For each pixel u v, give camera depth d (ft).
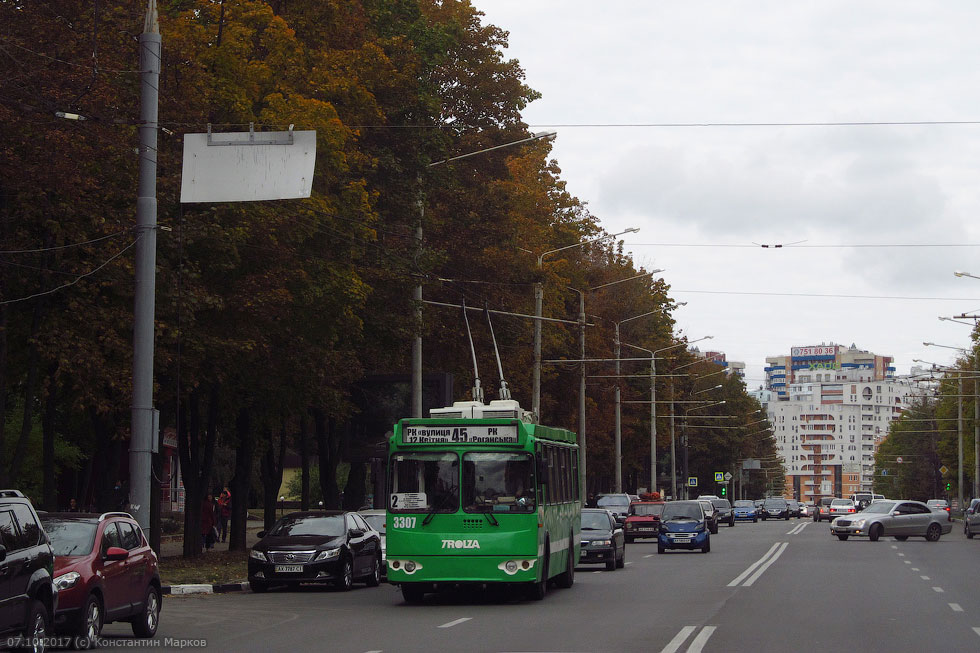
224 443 160.56
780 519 380.99
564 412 221.46
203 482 116.67
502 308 157.48
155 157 72.84
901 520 183.32
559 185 220.84
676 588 87.92
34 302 82.17
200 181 71.77
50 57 75.66
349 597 82.74
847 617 65.57
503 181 168.14
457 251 149.07
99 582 51.60
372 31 131.23
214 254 92.38
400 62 128.67
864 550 150.61
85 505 163.22
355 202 108.17
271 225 95.86
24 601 43.73
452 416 79.05
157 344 87.04
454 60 165.37
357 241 108.78
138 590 55.88
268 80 103.81
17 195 76.64
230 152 71.97
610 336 253.24
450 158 134.82
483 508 74.54
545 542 77.82
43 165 74.28
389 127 128.36
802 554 140.97
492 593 83.41
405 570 74.64
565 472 88.94
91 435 150.30
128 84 84.28
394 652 49.70
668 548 148.87
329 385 118.52
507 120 166.91
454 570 74.13
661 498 242.99
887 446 590.55
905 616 66.28
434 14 165.37
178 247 86.53
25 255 80.02
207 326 95.35
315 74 111.14
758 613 67.82
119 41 83.35
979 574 103.96
